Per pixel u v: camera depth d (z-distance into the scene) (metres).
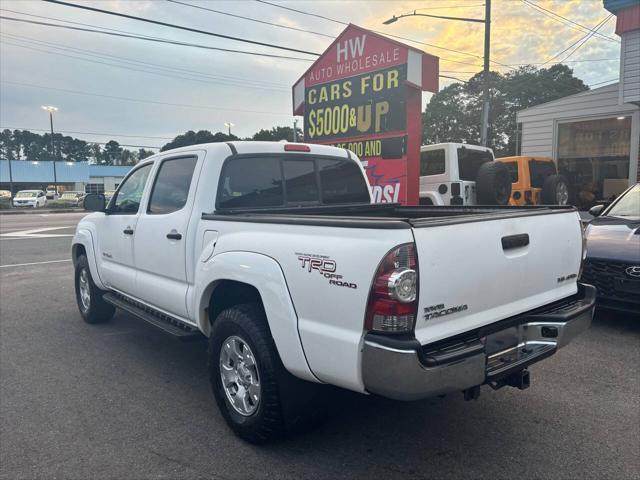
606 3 10.80
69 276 9.57
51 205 40.59
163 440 3.38
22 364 4.86
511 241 2.99
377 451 3.19
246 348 3.27
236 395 3.40
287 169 4.37
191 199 3.92
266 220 3.17
